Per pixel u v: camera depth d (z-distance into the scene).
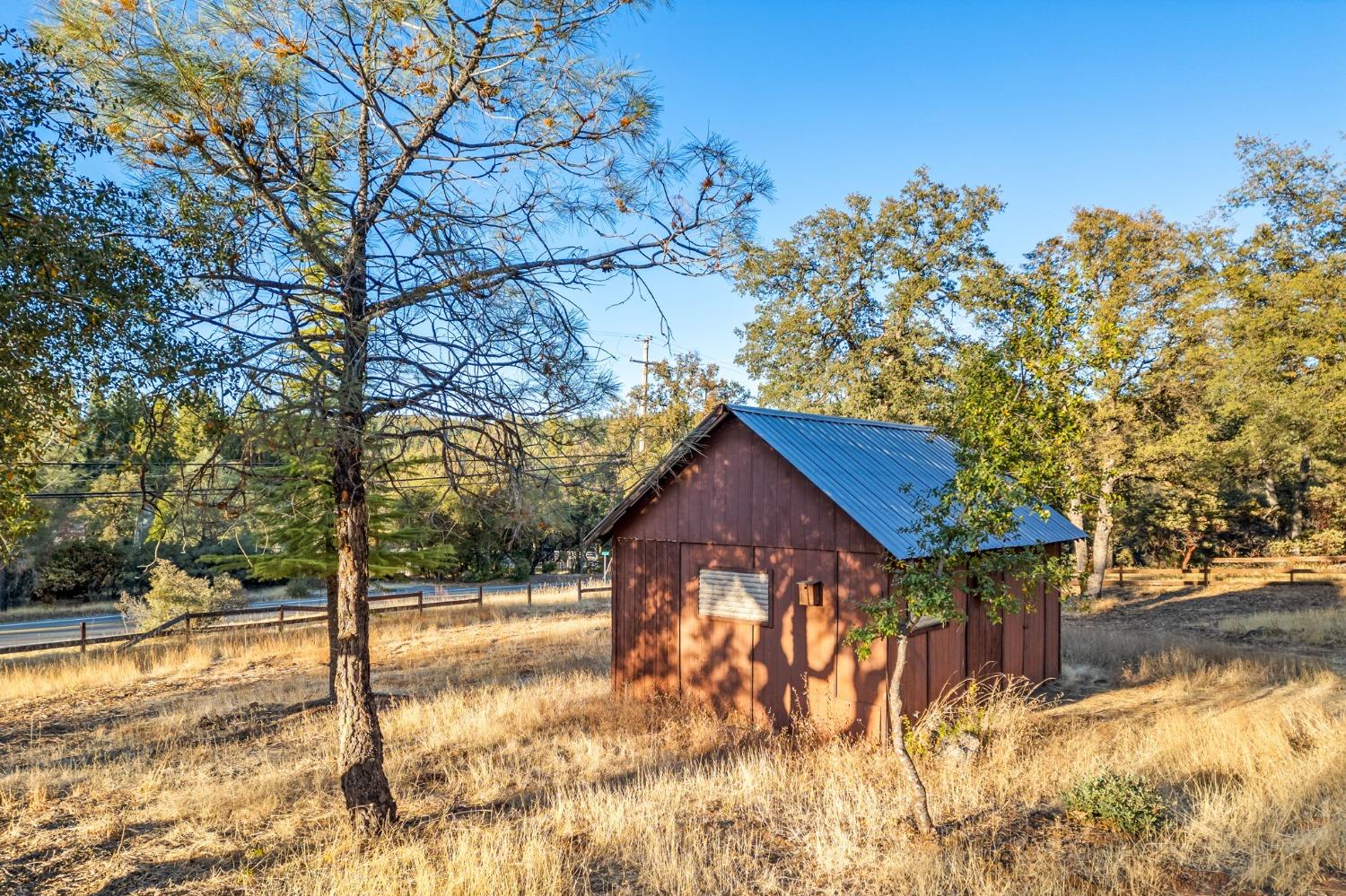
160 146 5.88
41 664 16.98
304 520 13.02
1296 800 7.83
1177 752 9.41
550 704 12.40
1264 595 26.53
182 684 15.17
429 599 27.53
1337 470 33.16
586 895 6.31
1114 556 40.44
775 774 9.09
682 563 12.98
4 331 5.19
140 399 5.47
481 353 6.47
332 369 6.02
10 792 8.75
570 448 7.28
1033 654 14.33
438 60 6.70
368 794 7.43
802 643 11.48
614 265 6.99
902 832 7.34
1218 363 24.83
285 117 6.17
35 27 5.46
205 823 7.86
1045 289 7.71
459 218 6.66
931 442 15.55
